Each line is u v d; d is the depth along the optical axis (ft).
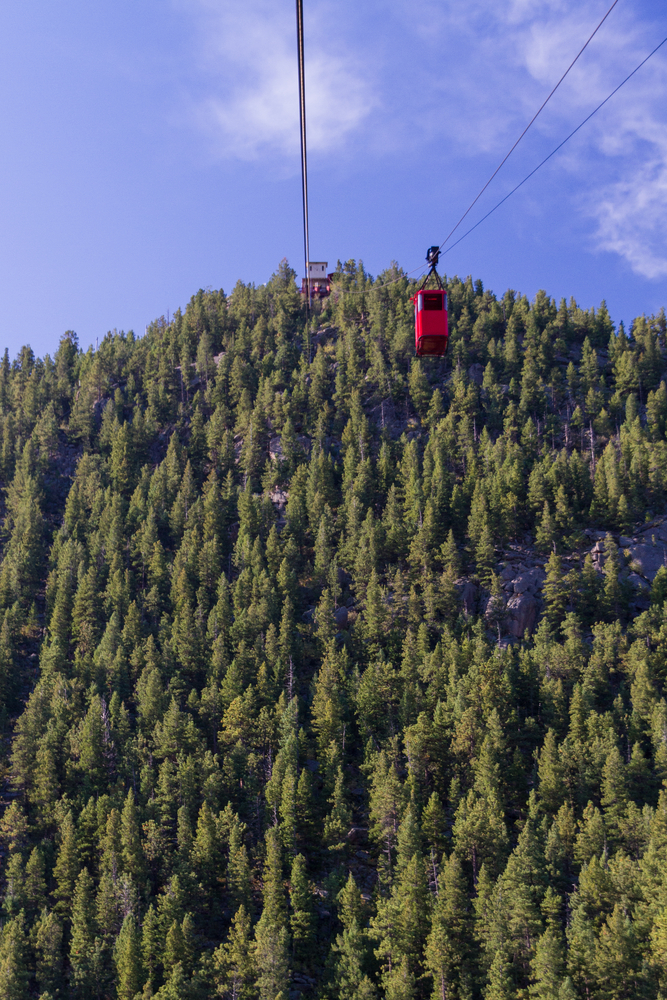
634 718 322.14
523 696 356.18
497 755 311.88
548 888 239.91
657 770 297.33
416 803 298.15
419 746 321.52
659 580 416.05
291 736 335.47
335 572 462.60
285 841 291.17
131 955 255.29
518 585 445.78
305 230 113.60
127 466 641.81
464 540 492.95
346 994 236.84
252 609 430.61
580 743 313.73
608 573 418.92
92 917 280.51
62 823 314.35
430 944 233.55
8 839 326.65
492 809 280.31
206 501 560.61
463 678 350.43
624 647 372.58
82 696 391.24
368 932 249.55
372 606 417.49
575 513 490.90
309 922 261.65
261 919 253.24
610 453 522.06
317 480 554.46
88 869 306.14
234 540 549.54
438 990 229.66
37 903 294.05
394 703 365.20
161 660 409.69
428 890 254.88
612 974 211.00
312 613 454.40
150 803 318.86
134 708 395.14
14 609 471.21
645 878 236.22
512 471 515.50
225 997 247.50
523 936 232.32
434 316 103.60
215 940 276.62
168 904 272.10
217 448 651.25
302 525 534.37
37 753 349.00
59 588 481.87
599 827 266.98
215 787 320.09
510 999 215.31
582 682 356.59
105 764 353.10
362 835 310.86
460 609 438.81
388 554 484.33
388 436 616.39
